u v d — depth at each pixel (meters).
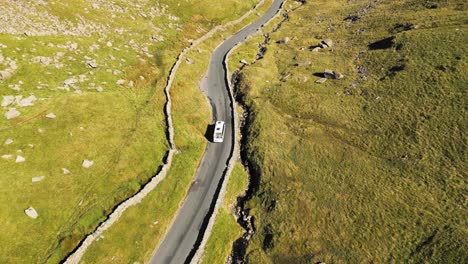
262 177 55.84
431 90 60.84
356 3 112.06
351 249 43.62
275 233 47.53
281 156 58.12
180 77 75.50
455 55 65.62
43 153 51.47
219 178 56.69
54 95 59.75
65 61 67.00
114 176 52.19
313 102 67.50
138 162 55.22
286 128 63.41
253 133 63.84
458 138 52.34
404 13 89.62
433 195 46.81
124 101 64.69
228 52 88.56
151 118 63.19
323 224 47.25
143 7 93.38
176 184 54.19
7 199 45.12
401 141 55.00
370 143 56.56
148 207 50.50
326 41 87.31
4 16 68.12
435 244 41.28
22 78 60.12
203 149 61.88
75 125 56.69
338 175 53.16
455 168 49.03
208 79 79.56
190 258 45.53
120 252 44.75
